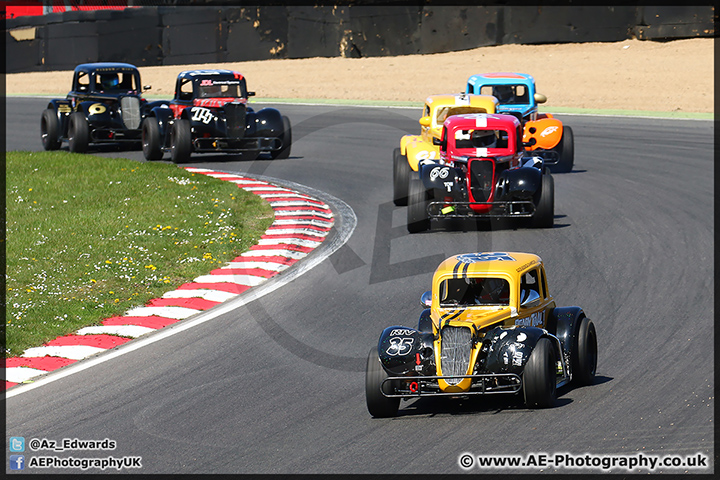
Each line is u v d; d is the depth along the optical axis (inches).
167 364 1403.8
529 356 1096.2
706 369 1244.5
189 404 1227.2
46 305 1708.9
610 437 1021.8
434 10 6190.9
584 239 2106.3
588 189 2721.5
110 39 6619.1
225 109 3218.5
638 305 1596.9
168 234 2229.3
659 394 1156.5
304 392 1256.2
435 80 5442.9
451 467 963.3
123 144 3858.3
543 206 2187.5
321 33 6427.2
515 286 1181.1
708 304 1576.0
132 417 1189.1
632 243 2052.2
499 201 2185.0
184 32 6530.5
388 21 6269.7
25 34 6929.1
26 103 5428.2
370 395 1118.4
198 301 1754.4
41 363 1430.9
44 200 2576.3
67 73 6722.4
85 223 2311.8
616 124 3976.4
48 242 2137.1
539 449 998.4
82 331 1585.9
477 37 6176.2
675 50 5649.6
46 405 1250.6
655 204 2470.5
